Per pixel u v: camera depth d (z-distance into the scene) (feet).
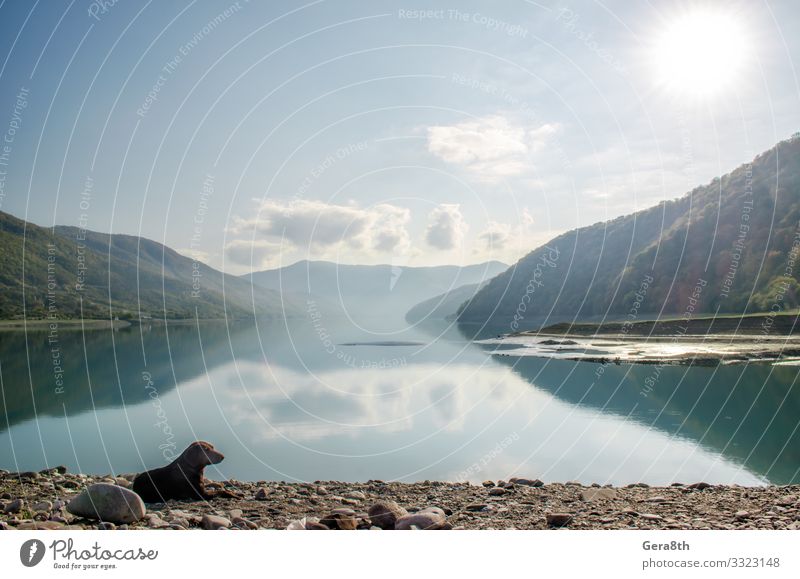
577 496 37.76
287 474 56.54
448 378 134.92
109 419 87.86
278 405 99.19
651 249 390.63
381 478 54.75
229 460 62.64
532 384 122.62
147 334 331.77
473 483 52.19
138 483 38.04
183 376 140.97
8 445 71.00
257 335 327.47
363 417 88.22
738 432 74.13
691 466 57.98
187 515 32.50
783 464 58.13
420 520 29.73
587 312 410.93
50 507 34.14
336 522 29.53
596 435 73.46
